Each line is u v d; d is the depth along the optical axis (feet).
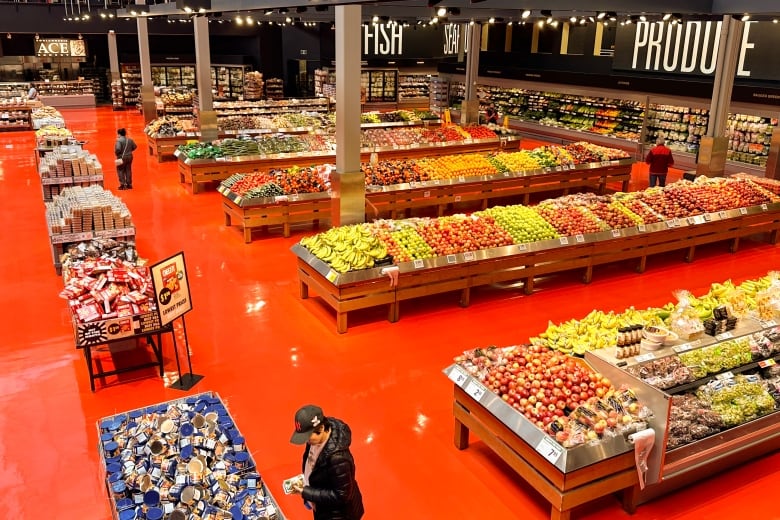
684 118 61.11
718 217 34.99
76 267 23.59
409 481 17.43
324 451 12.84
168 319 20.79
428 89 108.17
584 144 52.65
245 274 32.19
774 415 18.22
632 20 47.73
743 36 52.54
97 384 22.00
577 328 20.53
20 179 52.42
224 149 49.44
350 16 28.63
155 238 37.47
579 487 15.17
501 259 29.01
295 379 22.44
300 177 38.91
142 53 74.95
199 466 15.35
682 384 17.99
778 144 44.50
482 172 45.21
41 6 91.15
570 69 74.28
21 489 16.88
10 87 101.65
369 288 25.99
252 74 99.71
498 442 16.93
